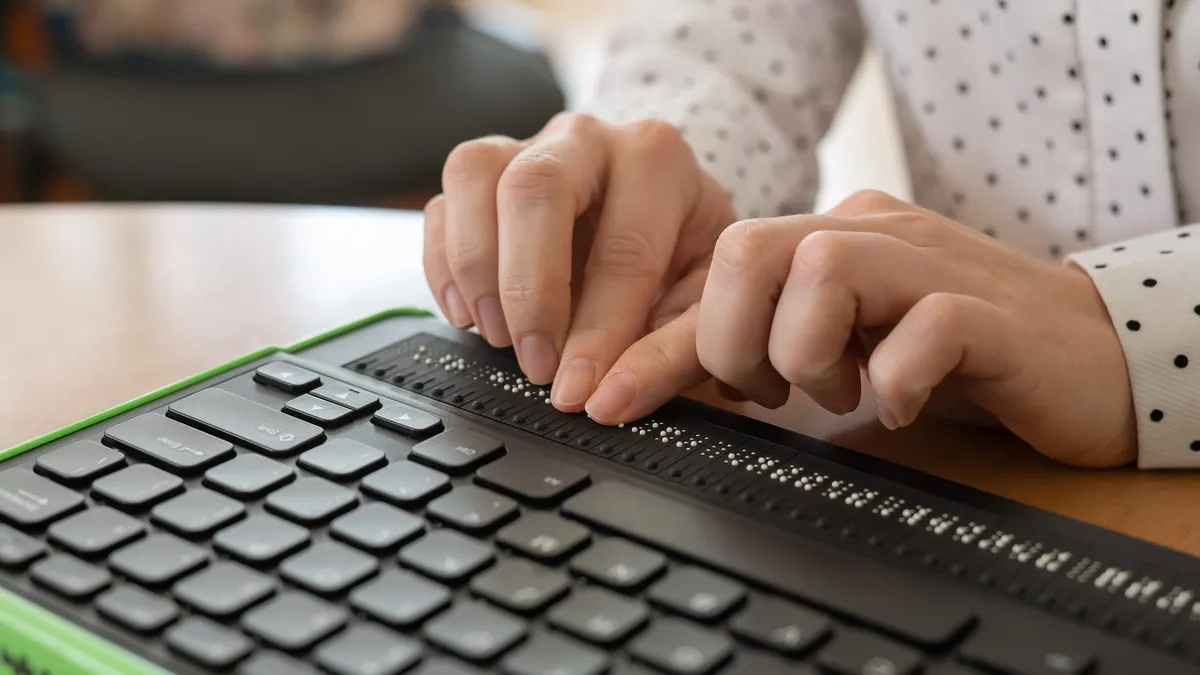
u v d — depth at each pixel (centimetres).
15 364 57
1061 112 72
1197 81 64
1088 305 48
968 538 38
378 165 167
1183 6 64
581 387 47
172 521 37
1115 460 48
